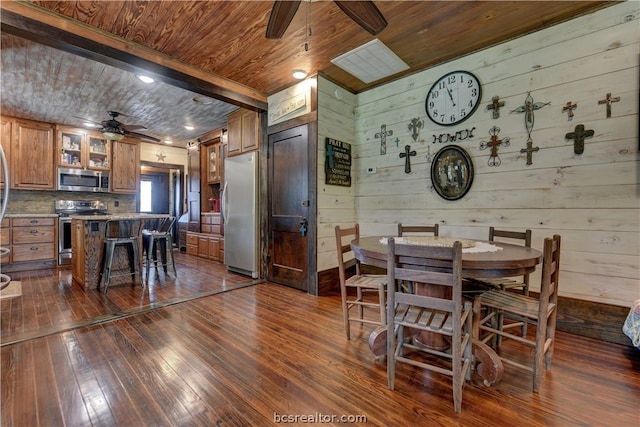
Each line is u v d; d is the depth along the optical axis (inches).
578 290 89.0
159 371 69.3
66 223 187.3
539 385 62.0
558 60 92.0
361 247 77.3
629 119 81.5
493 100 104.4
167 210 318.3
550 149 93.6
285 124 140.8
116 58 98.5
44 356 75.3
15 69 121.4
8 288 134.4
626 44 81.7
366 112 142.8
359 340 86.0
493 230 94.7
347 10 65.5
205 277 160.9
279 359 75.2
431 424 52.9
